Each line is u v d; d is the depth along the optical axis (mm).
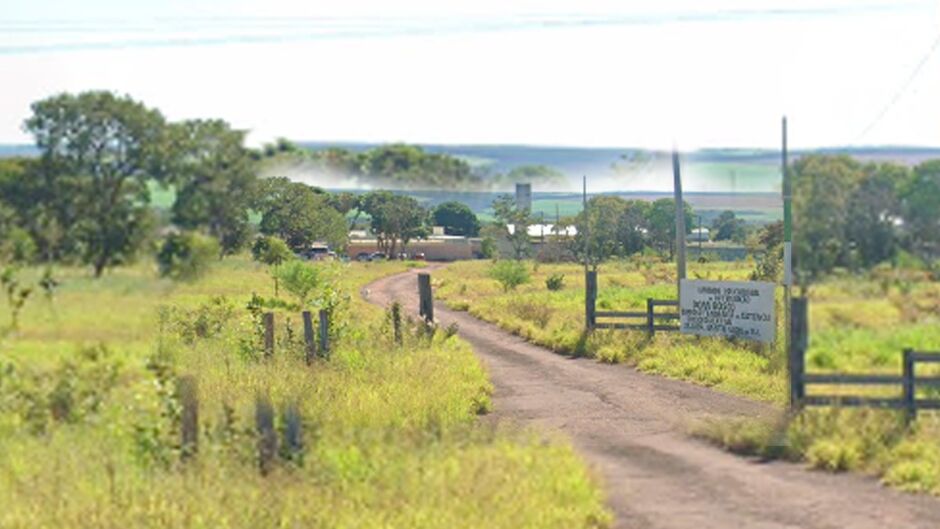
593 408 33281
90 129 17188
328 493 18953
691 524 18781
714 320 46812
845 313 27344
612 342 48500
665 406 33219
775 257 61469
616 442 27141
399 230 180375
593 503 19422
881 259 27422
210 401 26250
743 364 40500
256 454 20672
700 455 25281
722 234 146625
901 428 24812
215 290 18906
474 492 19203
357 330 45031
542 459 22016
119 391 20172
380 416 27625
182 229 17875
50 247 17688
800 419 25781
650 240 159250
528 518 18016
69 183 17391
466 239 191000
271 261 50094
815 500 20531
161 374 20562
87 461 19781
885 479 22016
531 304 70750
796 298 26844
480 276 137000
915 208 27031
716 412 31078
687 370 40375
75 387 19500
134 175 17609
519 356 48562
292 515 17844
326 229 92438
